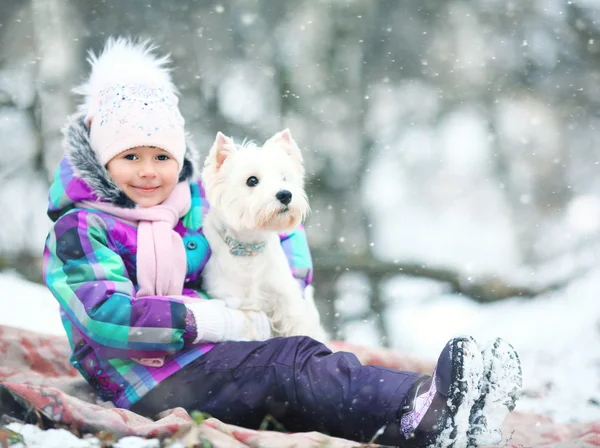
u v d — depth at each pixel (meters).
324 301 8.91
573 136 11.61
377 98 11.01
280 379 3.13
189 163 3.75
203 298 3.55
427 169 11.62
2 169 9.11
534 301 8.83
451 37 11.38
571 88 11.34
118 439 2.83
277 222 3.58
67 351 4.18
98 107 3.53
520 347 7.08
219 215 3.67
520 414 4.04
